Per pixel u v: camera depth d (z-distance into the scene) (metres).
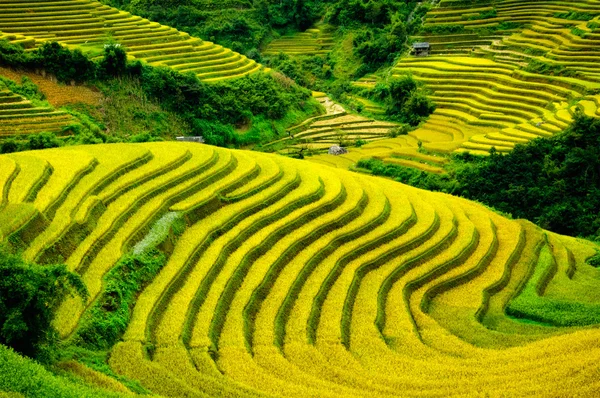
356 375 22.17
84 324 22.17
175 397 19.31
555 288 32.38
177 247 29.02
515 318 29.31
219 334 24.02
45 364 19.44
